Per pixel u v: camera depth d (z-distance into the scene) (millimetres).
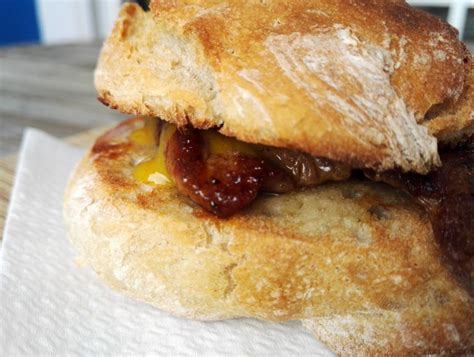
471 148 94
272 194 95
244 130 80
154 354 90
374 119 79
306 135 78
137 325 96
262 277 86
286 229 88
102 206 97
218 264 87
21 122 230
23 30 512
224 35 86
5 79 300
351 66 82
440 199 85
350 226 90
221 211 87
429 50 88
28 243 115
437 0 346
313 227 89
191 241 88
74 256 114
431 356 89
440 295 88
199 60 87
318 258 85
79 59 350
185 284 89
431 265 87
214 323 97
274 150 91
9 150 196
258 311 89
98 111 251
